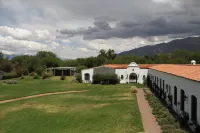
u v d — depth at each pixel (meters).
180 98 22.48
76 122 22.95
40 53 137.50
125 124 21.14
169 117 21.41
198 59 108.44
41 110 29.14
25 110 29.27
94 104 32.09
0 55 110.94
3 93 43.94
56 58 119.00
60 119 24.38
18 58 114.50
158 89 38.41
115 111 26.92
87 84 59.50
